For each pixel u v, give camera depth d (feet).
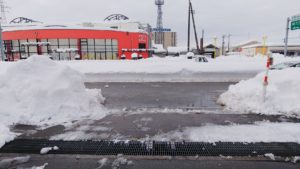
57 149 12.33
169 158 11.37
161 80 44.93
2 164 10.82
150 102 24.67
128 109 21.13
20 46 102.42
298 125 15.55
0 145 12.68
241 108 20.45
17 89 18.25
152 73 46.01
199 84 39.73
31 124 16.17
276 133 14.16
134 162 10.98
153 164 10.77
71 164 10.78
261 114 18.45
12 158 11.44
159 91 32.40
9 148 12.52
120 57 102.42
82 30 100.63
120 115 18.72
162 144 12.87
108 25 136.67
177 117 17.99
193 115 18.58
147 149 12.32
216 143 12.94
